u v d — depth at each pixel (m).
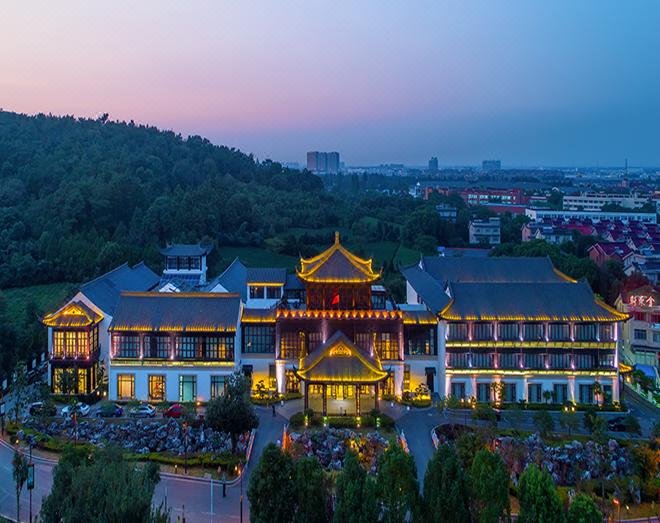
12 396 100.12
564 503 61.34
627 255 194.75
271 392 102.00
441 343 103.62
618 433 91.25
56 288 185.88
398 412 96.94
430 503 53.53
